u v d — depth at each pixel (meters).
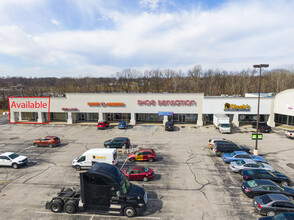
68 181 17.03
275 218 10.56
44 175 18.28
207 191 15.28
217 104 38.12
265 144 27.41
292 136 29.42
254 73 109.56
